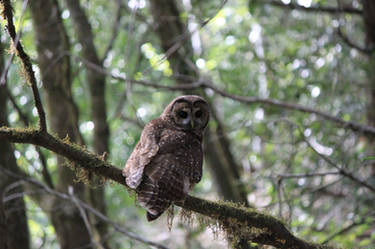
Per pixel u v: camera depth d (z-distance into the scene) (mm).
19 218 9352
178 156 5281
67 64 10500
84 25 12070
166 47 12820
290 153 10438
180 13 13484
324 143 10750
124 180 5188
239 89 13109
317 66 12320
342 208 10086
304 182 10109
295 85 12312
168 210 5520
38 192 9852
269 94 12352
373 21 11648
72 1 12117
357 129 10625
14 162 9172
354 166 10219
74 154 5090
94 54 12000
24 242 9359
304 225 9773
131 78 10773
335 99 12047
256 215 5555
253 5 11711
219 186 13109
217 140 12305
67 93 10469
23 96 11227
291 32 14055
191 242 12109
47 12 10938
